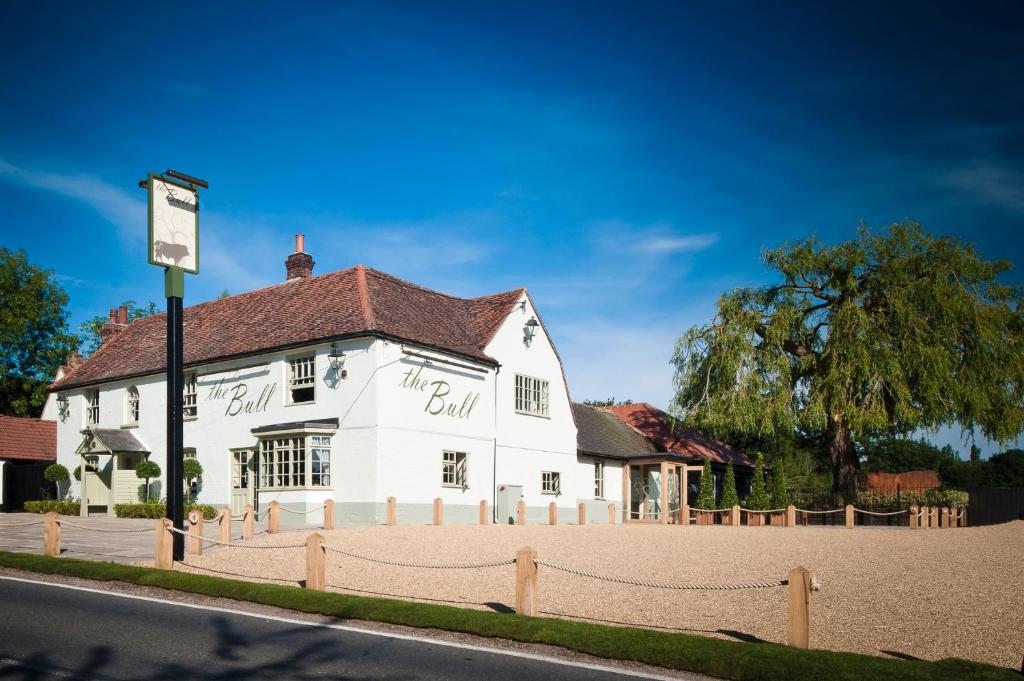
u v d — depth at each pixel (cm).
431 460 2695
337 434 2573
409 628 999
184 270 1581
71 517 2750
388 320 2672
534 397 3262
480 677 782
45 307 4525
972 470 7312
